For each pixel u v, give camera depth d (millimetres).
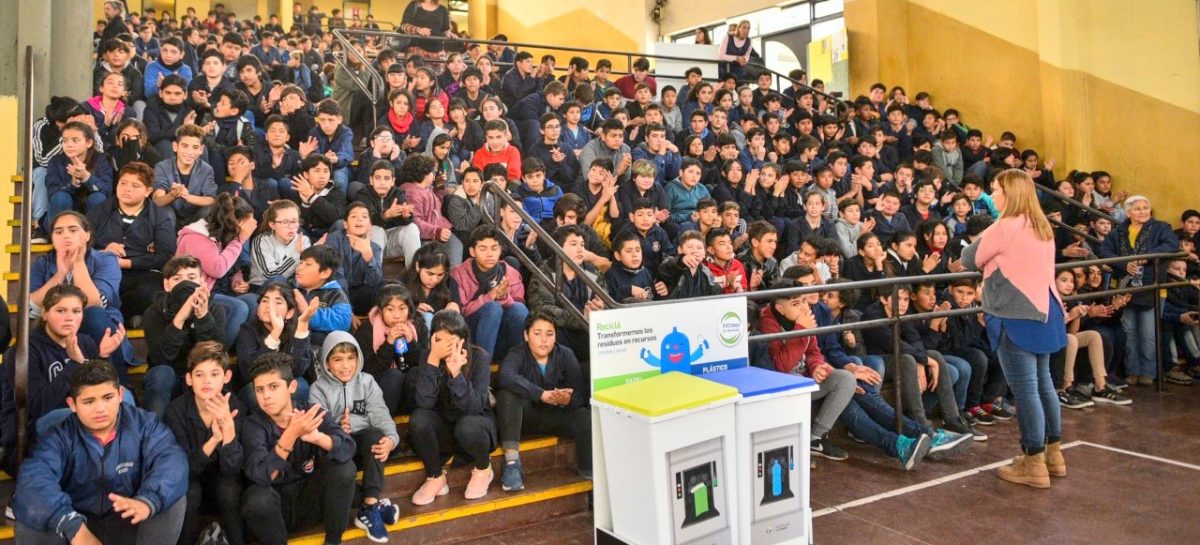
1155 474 4461
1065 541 3543
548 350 4137
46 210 4922
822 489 4297
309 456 3400
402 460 3902
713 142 8562
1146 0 9297
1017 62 10672
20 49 5957
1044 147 10344
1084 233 8195
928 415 5543
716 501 3133
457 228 5668
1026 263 4125
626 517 3164
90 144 4941
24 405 3043
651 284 5559
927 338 5676
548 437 4281
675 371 3494
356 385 3688
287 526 3389
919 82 11984
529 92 9328
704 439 3107
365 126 8047
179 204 4871
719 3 14383
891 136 10195
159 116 6422
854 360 5105
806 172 7633
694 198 7156
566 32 16562
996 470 4586
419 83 8016
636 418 3039
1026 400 4223
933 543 3535
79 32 6711
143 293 4363
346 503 3332
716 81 11180
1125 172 9516
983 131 11141
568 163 7391
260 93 7625
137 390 3932
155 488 2951
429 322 4387
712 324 3639
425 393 3771
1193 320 7082
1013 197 4195
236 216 4465
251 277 4492
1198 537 3570
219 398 3168
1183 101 8984
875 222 7289
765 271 6102
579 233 5145
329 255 4078
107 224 4508
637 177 6578
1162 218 9195
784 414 3334
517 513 3791
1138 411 5992
